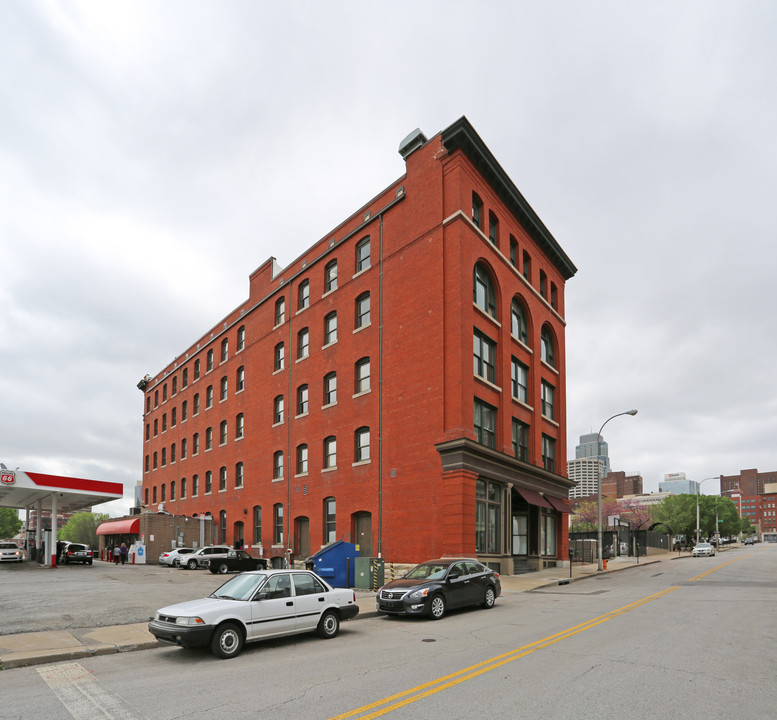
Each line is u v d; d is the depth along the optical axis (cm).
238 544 4084
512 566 2791
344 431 3148
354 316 3225
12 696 810
